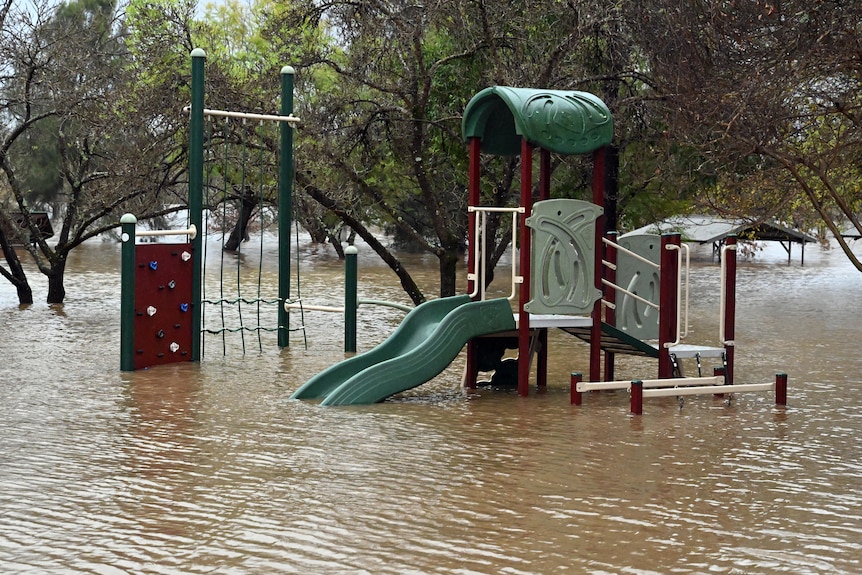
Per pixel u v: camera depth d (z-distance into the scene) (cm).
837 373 1457
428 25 2128
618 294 1286
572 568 607
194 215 1495
